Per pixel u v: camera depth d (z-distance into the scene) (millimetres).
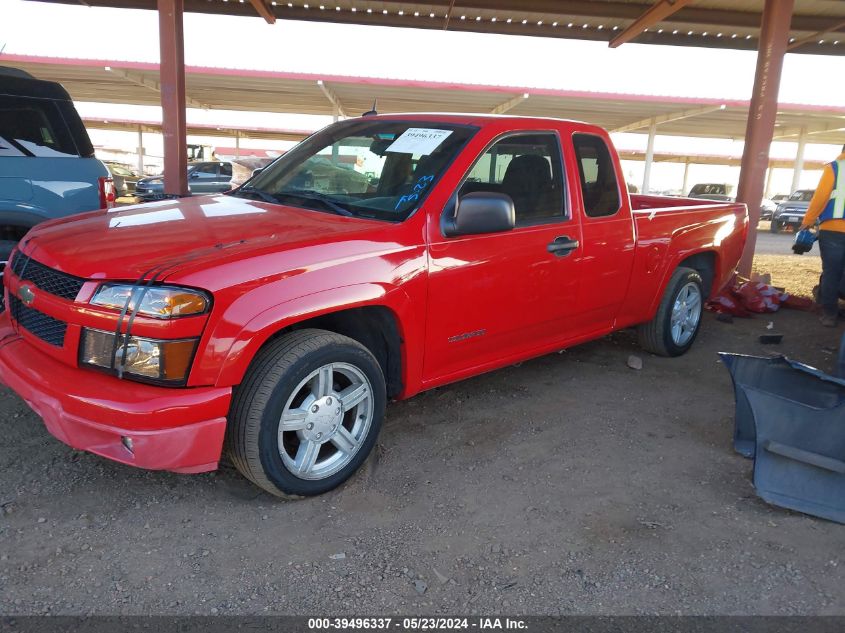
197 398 2592
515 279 3756
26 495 2982
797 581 2627
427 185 3436
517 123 3852
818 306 7457
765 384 3578
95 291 2613
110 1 9461
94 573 2492
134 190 26016
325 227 3168
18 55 21062
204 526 2830
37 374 2711
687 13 9562
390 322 3281
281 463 2875
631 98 23094
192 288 2570
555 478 3369
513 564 2658
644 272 4781
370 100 26031
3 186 5055
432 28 10133
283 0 9578
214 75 21453
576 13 9367
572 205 4117
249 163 18375
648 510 3104
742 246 5969
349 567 2602
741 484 3395
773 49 8172
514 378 4809
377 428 3260
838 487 3125
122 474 3205
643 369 5156
